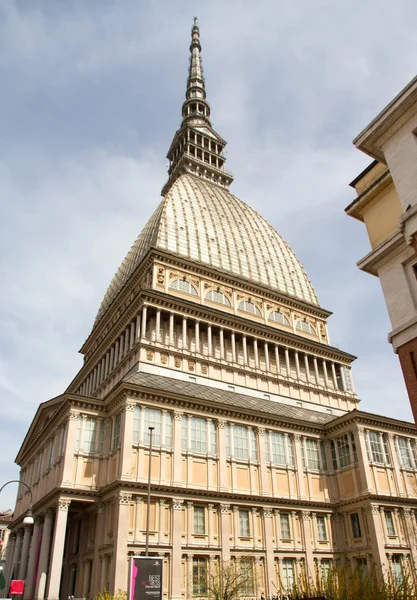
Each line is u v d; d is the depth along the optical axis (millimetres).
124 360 64625
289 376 73000
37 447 64375
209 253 83938
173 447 49500
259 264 91062
